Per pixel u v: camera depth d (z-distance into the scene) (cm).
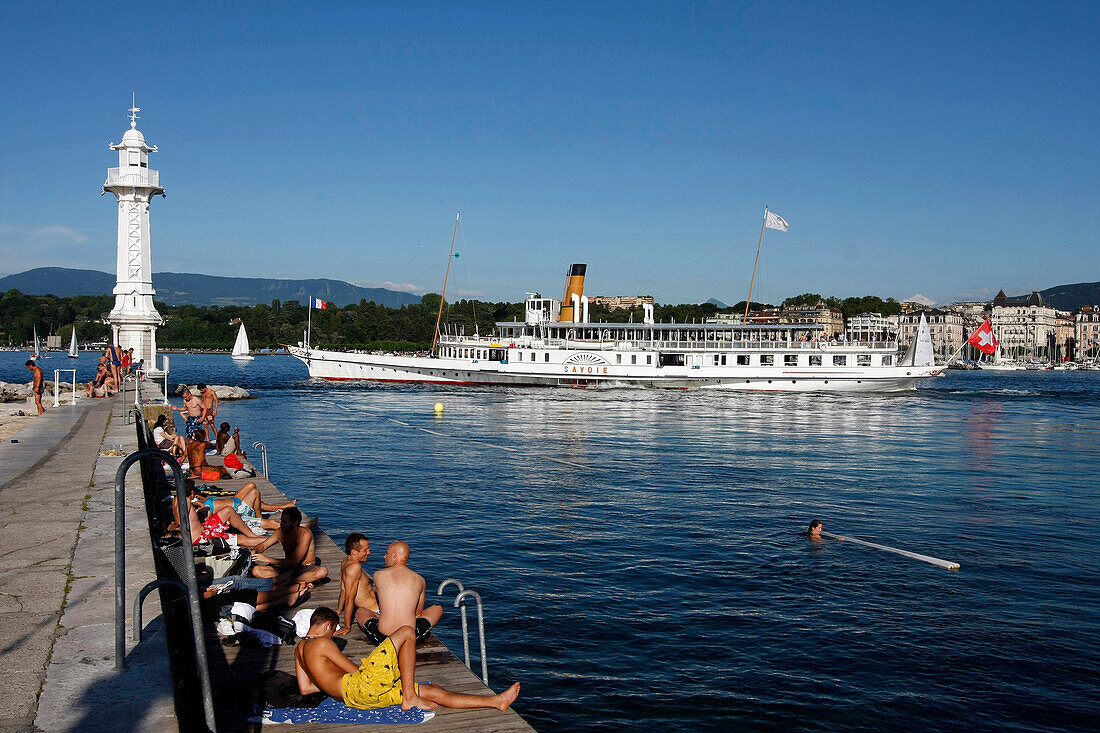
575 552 2542
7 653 893
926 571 2375
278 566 1498
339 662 1018
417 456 4475
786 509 3198
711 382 9762
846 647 1822
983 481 3928
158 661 879
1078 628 1947
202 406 3098
